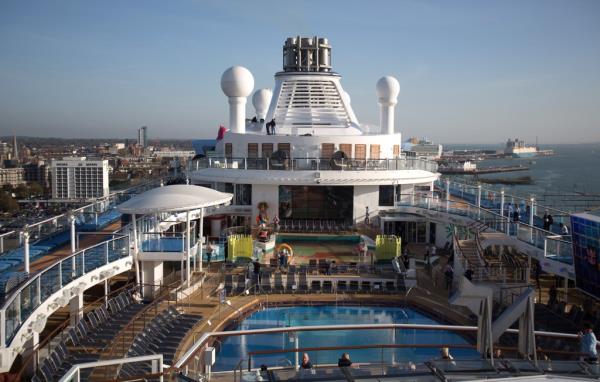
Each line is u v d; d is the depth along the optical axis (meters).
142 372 18.39
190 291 28.25
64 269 22.00
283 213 41.47
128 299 25.44
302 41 47.47
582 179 169.75
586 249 22.75
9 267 23.42
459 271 29.03
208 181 41.81
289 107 46.59
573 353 15.98
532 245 27.94
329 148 42.25
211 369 18.50
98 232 29.94
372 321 26.30
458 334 23.67
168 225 35.66
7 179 184.00
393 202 41.31
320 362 20.84
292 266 31.34
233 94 45.25
